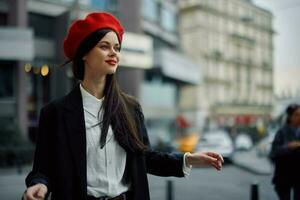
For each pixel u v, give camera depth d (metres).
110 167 1.84
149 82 38.47
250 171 17.75
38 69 26.41
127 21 31.61
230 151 21.39
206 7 55.88
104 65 1.86
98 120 1.87
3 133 20.11
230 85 60.94
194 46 54.84
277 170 5.05
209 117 54.38
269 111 70.38
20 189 12.02
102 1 30.38
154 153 2.01
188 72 41.31
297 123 5.16
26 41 24.61
